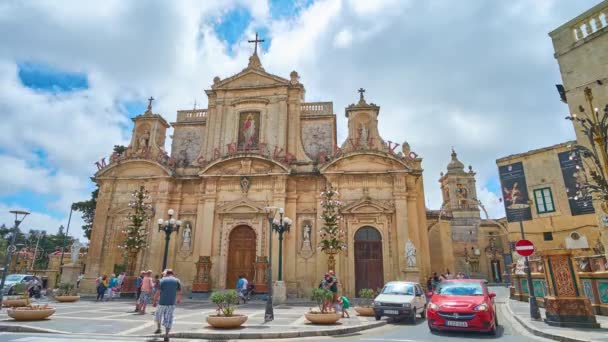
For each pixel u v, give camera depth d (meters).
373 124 29.16
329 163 27.53
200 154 30.88
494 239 50.31
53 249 77.19
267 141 29.94
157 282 19.30
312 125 30.89
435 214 38.88
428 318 12.40
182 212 28.83
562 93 17.34
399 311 14.52
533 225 27.59
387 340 10.66
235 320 12.51
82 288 27.05
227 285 26.64
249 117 30.89
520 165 29.03
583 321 12.02
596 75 15.18
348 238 26.22
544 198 27.41
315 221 27.22
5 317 14.70
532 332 11.84
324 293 14.26
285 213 27.31
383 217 26.36
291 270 26.02
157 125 31.81
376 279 25.45
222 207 27.91
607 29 14.92
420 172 27.48
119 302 21.88
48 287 30.41
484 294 12.80
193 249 27.62
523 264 22.34
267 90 31.31
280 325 13.31
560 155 26.98
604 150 9.62
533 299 14.08
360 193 27.17
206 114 33.31
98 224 28.62
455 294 13.15
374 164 27.53
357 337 11.48
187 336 11.38
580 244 25.06
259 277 25.16
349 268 25.55
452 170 54.50
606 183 9.70
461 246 50.16
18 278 27.02
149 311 17.28
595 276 14.91
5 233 66.75
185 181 29.61
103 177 29.77
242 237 27.66
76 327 12.54
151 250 27.52
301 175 28.11
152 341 10.50
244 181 28.12
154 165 29.45
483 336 11.46
